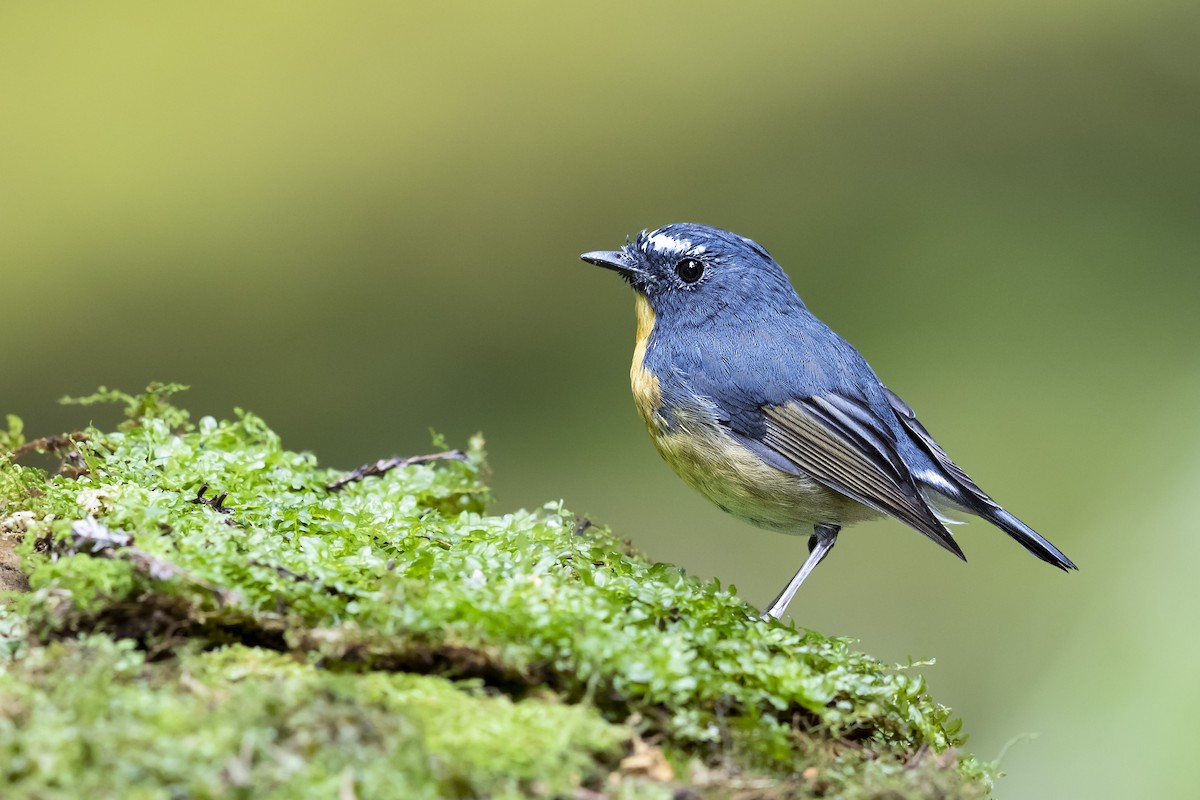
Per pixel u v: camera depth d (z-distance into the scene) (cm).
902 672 469
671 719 387
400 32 1825
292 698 346
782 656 441
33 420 1406
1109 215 1598
